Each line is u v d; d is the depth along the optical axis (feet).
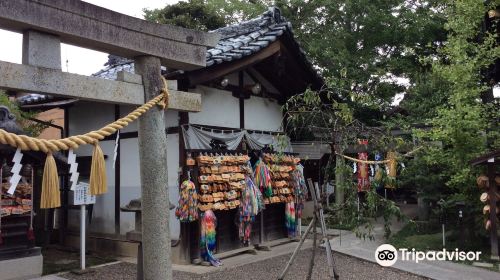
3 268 23.12
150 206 14.61
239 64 26.61
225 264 26.27
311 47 52.39
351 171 18.17
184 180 26.11
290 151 34.88
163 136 14.96
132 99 14.07
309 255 29.35
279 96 35.81
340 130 18.67
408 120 41.52
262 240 31.96
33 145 10.10
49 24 11.62
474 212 30.45
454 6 32.01
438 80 39.60
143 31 14.12
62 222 34.12
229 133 29.81
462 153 29.35
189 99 16.08
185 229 26.45
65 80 12.18
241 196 28.02
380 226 41.55
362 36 58.39
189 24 58.03
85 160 32.83
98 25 12.81
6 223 23.68
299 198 33.88
